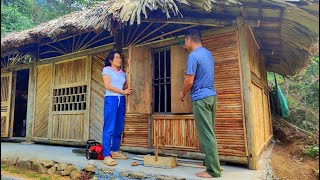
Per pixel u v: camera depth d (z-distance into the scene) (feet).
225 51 11.84
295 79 37.81
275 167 15.46
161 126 13.19
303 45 15.03
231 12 11.25
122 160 12.21
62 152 14.58
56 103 18.39
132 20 9.43
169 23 12.82
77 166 11.84
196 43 10.02
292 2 9.80
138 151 13.79
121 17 9.57
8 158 14.42
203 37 12.48
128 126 14.42
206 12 11.44
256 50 15.80
